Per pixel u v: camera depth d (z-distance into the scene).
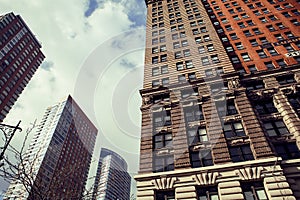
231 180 16.23
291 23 32.50
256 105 22.69
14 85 80.19
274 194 14.70
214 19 39.38
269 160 16.27
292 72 23.91
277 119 20.45
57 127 75.19
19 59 85.88
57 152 66.06
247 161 16.75
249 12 38.00
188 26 36.44
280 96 22.00
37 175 9.90
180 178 17.47
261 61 27.62
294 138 18.39
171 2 45.88
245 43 31.61
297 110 20.41
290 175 15.84
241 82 24.61
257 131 18.91
